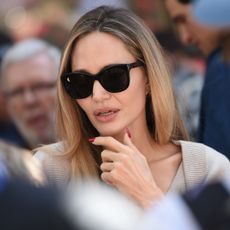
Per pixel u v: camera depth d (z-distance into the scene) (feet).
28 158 16.75
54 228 11.96
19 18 101.40
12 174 15.05
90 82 28.14
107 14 28.58
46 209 12.14
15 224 12.03
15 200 12.35
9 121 47.09
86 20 28.48
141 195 26.84
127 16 28.81
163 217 12.96
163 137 29.99
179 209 13.20
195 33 38.09
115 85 27.96
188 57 49.93
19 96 45.62
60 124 30.07
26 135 46.06
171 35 50.78
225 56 27.86
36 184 13.82
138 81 28.66
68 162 29.73
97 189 13.14
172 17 40.70
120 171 27.20
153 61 28.91
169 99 29.84
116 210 12.46
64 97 29.66
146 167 27.35
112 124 28.37
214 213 13.00
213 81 37.81
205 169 29.37
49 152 29.84
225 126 36.81
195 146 30.04
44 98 45.42
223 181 14.61
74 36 28.32
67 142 29.86
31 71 45.32
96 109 28.22
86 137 30.04
